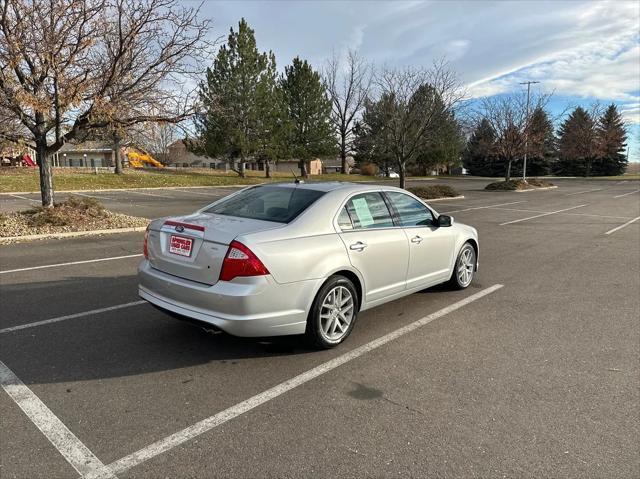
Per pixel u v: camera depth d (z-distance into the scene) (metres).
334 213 4.44
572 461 2.76
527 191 32.72
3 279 6.75
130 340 4.50
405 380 3.76
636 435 3.03
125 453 2.78
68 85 10.03
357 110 50.66
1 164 28.66
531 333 4.82
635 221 15.20
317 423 3.13
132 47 10.41
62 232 10.67
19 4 8.97
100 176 31.45
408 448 2.87
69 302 5.67
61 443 2.86
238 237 3.76
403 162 21.88
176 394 3.48
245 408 3.30
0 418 3.13
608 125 72.31
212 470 2.64
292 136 40.88
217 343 4.45
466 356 4.23
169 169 44.97
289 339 4.56
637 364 4.10
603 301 6.00
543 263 8.34
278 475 2.60
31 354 4.15
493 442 2.94
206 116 12.82
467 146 63.31
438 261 5.67
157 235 4.29
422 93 20.89
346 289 4.39
